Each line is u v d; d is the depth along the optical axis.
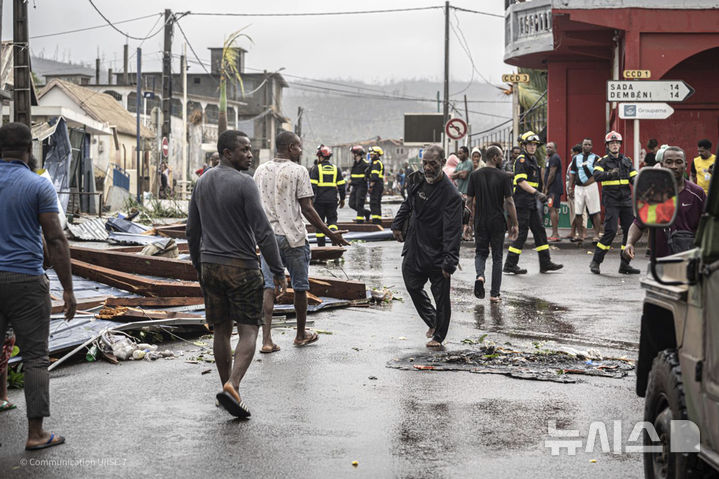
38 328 5.25
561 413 5.94
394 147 146.12
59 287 9.96
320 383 6.81
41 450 5.14
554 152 18.97
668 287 4.21
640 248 17.80
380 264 15.77
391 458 4.97
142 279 9.94
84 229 18.17
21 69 19.16
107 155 48.41
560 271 14.46
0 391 6.07
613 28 20.09
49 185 5.38
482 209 11.08
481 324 9.57
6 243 5.21
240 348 5.92
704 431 3.74
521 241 13.99
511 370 7.25
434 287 8.31
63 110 27.98
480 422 5.71
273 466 4.83
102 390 6.61
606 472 4.73
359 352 8.02
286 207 8.07
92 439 5.35
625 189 14.01
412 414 5.91
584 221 18.61
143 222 24.14
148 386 6.74
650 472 4.34
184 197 47.16
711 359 3.65
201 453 5.07
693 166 16.02
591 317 10.00
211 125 74.38
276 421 5.75
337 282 10.77
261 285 6.10
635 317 9.99
